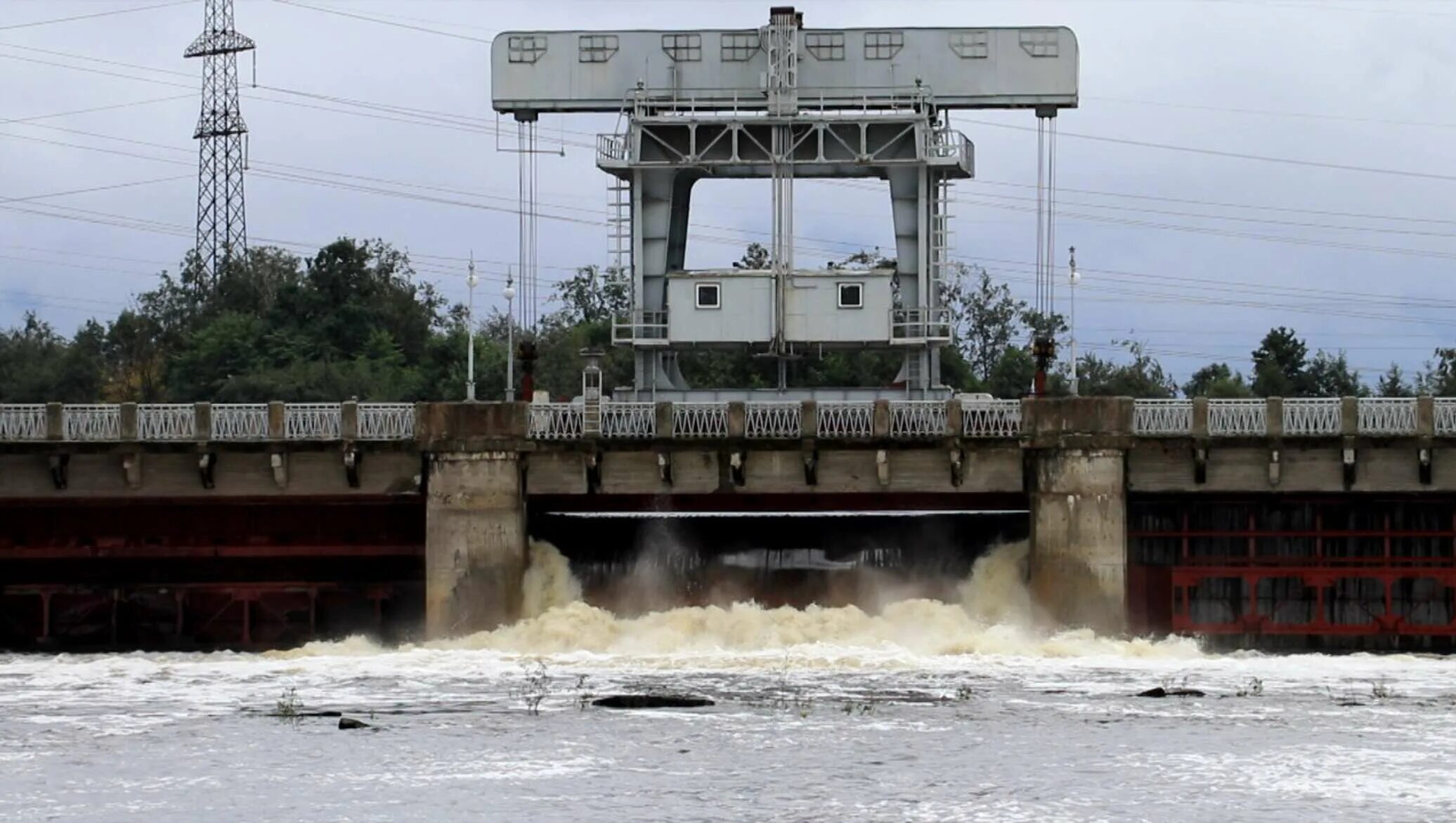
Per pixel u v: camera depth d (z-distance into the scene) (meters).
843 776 83.12
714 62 134.38
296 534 128.38
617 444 122.50
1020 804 78.75
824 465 123.00
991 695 102.38
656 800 79.19
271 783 82.12
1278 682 107.88
